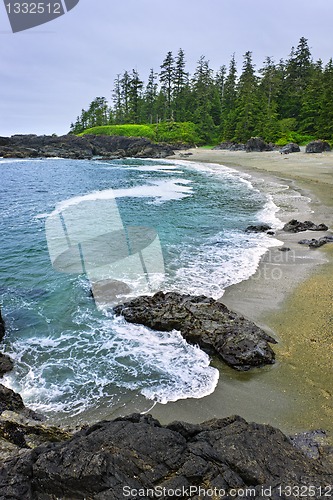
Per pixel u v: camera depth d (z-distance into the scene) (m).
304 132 61.25
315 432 5.66
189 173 36.94
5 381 7.09
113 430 4.11
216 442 4.09
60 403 6.54
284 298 10.01
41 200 23.73
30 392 6.81
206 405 6.42
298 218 18.38
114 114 92.00
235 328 8.12
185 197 24.23
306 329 8.51
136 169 41.94
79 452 3.81
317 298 9.88
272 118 62.16
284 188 26.36
